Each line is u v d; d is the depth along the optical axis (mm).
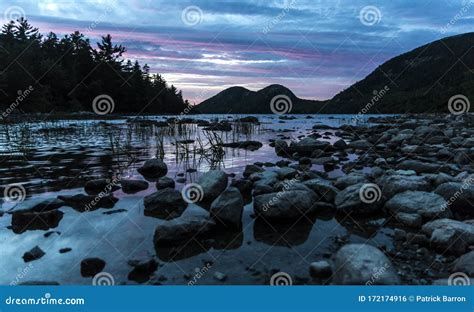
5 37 93375
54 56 95250
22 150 17656
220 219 6781
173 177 11305
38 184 10195
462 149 14266
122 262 5371
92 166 13203
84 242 6102
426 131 21797
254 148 18953
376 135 22797
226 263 5367
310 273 5031
